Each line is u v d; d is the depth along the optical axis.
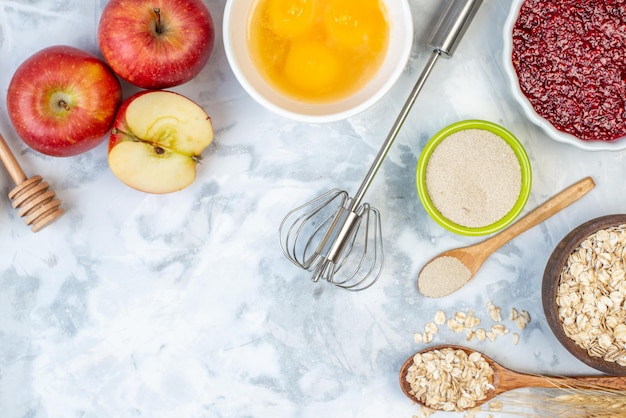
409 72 0.65
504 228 0.65
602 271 0.63
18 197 0.61
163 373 0.66
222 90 0.65
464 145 0.63
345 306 0.66
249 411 0.66
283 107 0.59
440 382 0.65
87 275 0.65
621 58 0.61
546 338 0.67
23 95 0.58
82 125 0.59
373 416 0.66
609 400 0.64
